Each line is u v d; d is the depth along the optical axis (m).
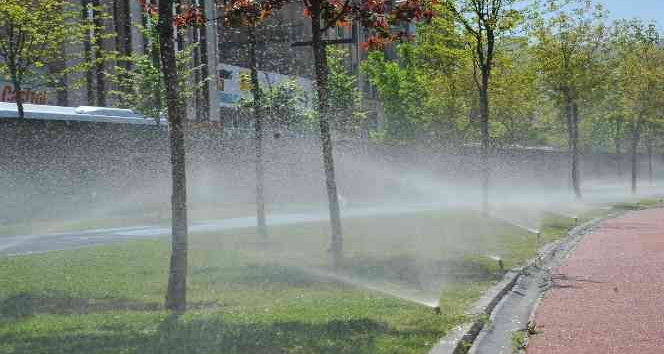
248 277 10.77
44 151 21.48
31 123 21.17
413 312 8.30
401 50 39.28
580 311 9.08
